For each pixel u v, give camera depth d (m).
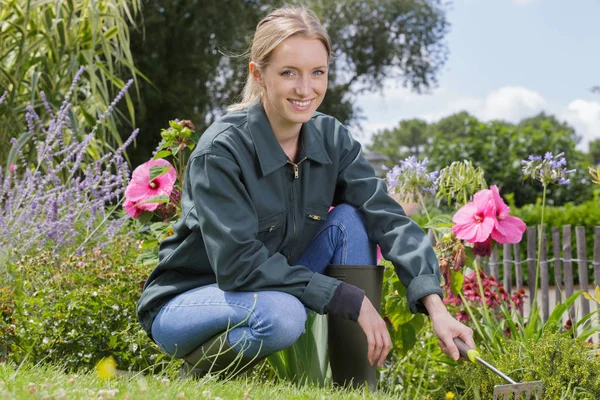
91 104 5.64
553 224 8.33
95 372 2.03
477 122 12.61
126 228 3.71
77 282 2.74
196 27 11.58
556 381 2.03
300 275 1.93
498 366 2.17
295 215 2.09
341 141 2.20
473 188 2.75
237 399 1.56
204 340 1.99
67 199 3.64
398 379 2.91
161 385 1.66
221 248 1.88
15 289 2.73
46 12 5.37
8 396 1.33
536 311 2.58
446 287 2.65
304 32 1.96
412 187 2.90
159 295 2.05
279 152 2.04
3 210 3.56
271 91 1.99
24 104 5.16
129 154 11.05
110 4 5.55
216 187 1.93
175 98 11.13
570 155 11.91
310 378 2.22
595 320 2.88
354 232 2.12
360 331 2.07
